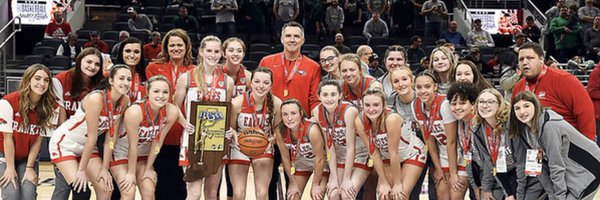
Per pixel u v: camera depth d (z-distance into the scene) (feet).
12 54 51.13
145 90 21.56
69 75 21.50
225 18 51.16
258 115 21.08
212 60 20.99
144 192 20.68
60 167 20.20
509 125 19.01
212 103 20.54
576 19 48.98
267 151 21.47
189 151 20.54
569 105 20.11
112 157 20.67
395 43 51.39
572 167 18.60
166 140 21.93
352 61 21.62
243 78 22.09
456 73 21.50
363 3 56.34
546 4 60.39
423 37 53.16
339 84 21.43
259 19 53.26
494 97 19.24
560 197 18.45
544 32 50.90
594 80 28.66
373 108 20.39
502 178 19.75
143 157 21.01
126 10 57.47
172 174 22.21
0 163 20.48
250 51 49.19
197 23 52.90
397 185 20.92
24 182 20.58
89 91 21.43
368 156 21.49
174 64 22.39
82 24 57.36
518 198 19.42
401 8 54.19
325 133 21.13
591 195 18.86
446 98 20.84
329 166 21.26
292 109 20.84
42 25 54.60
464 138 20.58
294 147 21.40
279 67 22.95
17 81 39.78
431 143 21.30
